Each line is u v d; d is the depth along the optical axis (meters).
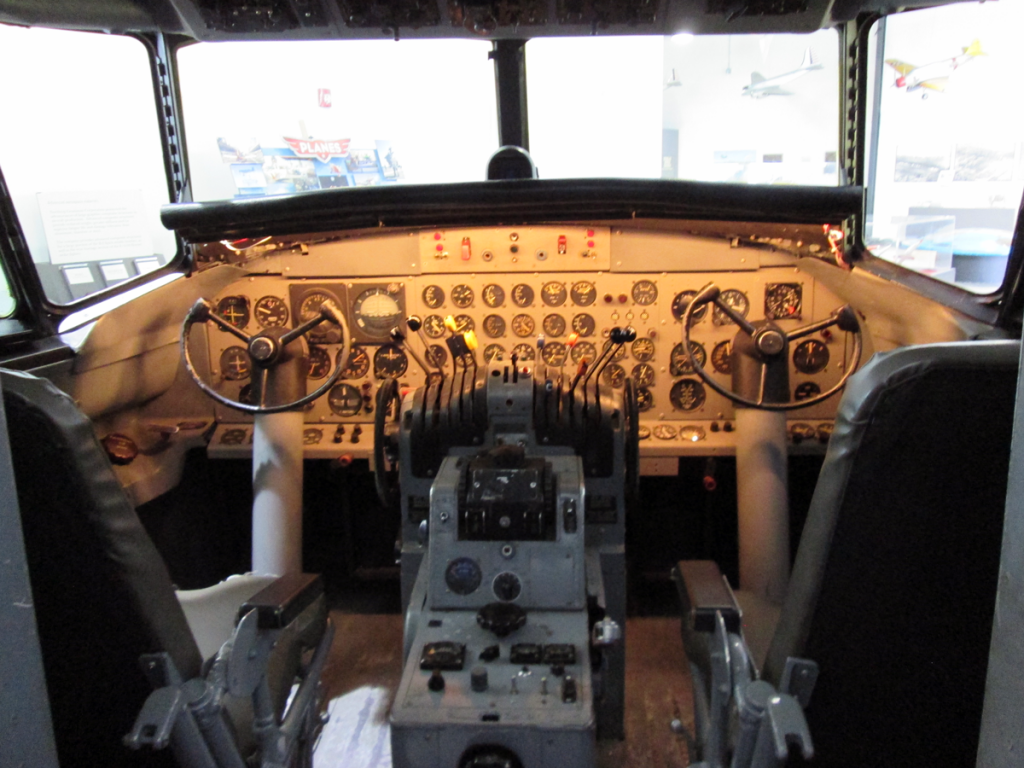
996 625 0.85
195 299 2.97
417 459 2.12
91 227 3.29
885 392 1.02
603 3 2.22
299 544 2.68
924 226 3.94
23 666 0.93
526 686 1.48
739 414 2.69
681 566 1.56
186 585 3.01
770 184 2.34
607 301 2.99
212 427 3.07
